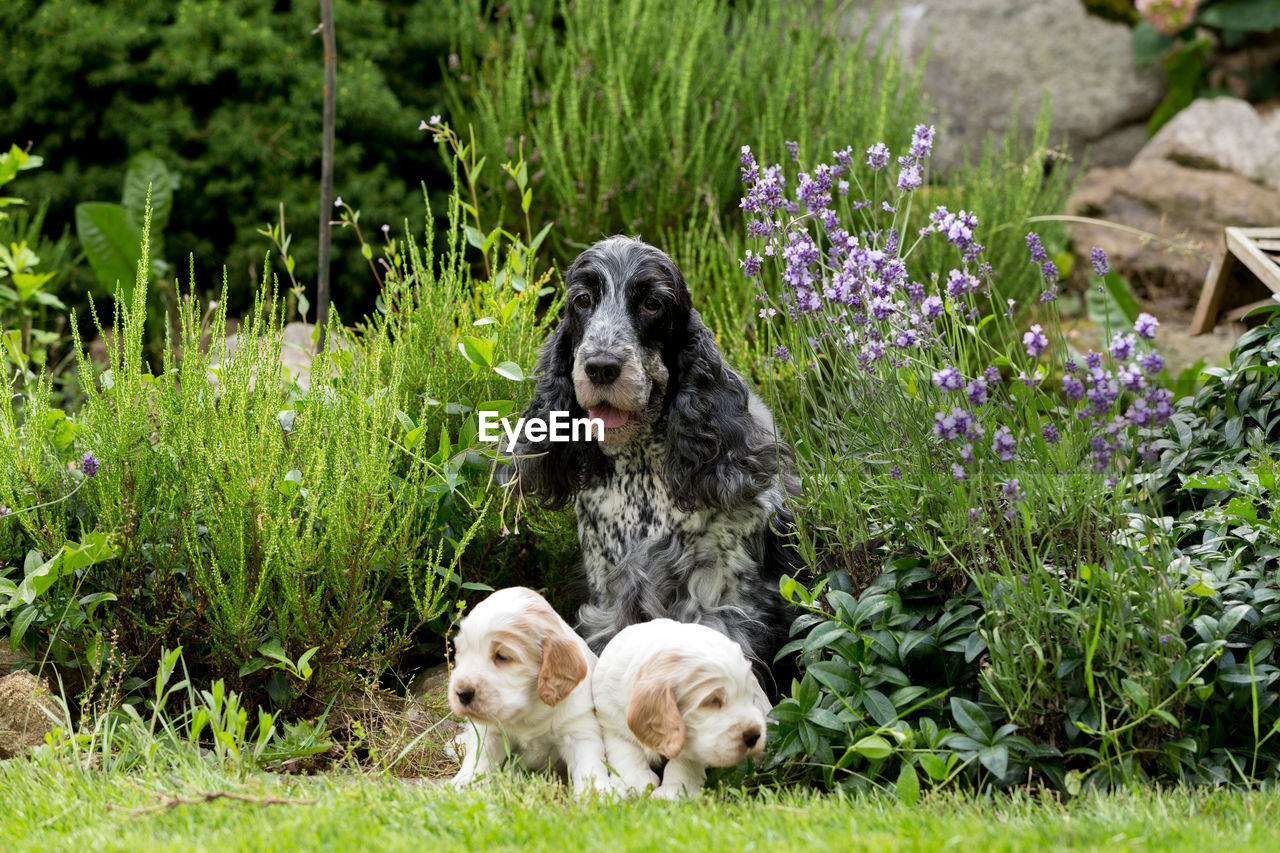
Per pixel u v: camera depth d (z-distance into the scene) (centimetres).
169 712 366
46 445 385
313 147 671
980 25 908
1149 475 329
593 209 600
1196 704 302
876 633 315
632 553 377
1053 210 703
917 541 324
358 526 358
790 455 384
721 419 369
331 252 666
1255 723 282
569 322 375
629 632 315
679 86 622
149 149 671
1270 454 381
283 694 362
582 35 660
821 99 655
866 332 338
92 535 342
